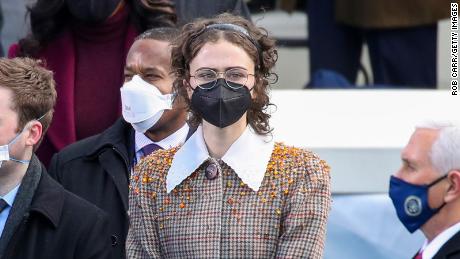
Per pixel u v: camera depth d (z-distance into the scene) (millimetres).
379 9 17875
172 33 11906
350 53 18750
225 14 10141
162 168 9828
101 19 13078
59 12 13219
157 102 11609
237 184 9617
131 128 12031
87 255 10344
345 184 13969
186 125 11883
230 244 9461
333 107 14891
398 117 14680
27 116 10445
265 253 9430
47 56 13305
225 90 9516
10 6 17031
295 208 9438
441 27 20547
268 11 20953
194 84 9648
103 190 11656
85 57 13305
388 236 13602
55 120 13078
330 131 14336
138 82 11641
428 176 9641
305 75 21062
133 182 9906
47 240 10312
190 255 9516
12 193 10477
